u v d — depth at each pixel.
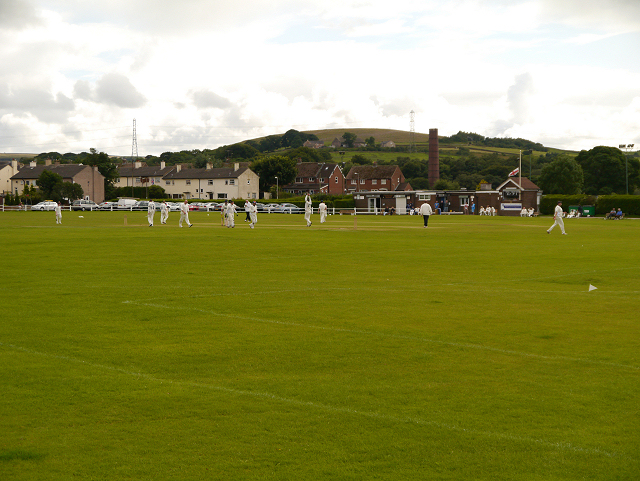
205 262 22.61
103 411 7.36
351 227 47.06
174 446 6.43
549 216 85.81
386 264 22.28
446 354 9.87
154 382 8.43
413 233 39.53
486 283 17.66
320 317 12.67
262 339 10.80
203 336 11.00
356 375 8.77
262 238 34.06
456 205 93.50
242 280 17.98
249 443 6.51
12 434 6.70
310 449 6.37
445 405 7.59
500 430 6.84
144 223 51.69
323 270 20.47
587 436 6.68
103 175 134.50
